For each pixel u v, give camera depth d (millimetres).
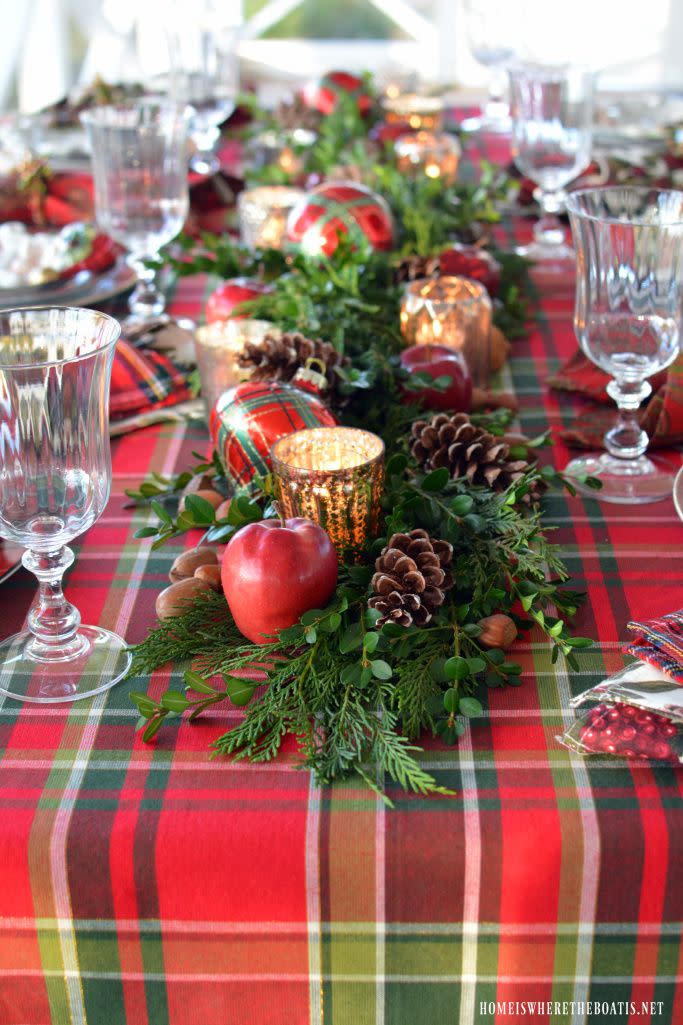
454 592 1200
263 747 1110
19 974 1100
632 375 1367
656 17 3814
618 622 1213
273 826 1063
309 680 1129
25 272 1697
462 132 2488
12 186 1957
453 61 3971
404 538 1168
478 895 1064
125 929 1083
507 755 1102
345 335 1476
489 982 1091
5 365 1092
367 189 1675
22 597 1262
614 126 2322
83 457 1152
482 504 1244
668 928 1072
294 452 1235
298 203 1673
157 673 1177
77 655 1190
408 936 1079
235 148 2418
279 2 4000
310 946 1085
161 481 1353
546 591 1180
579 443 1445
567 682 1157
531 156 1893
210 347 1429
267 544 1143
